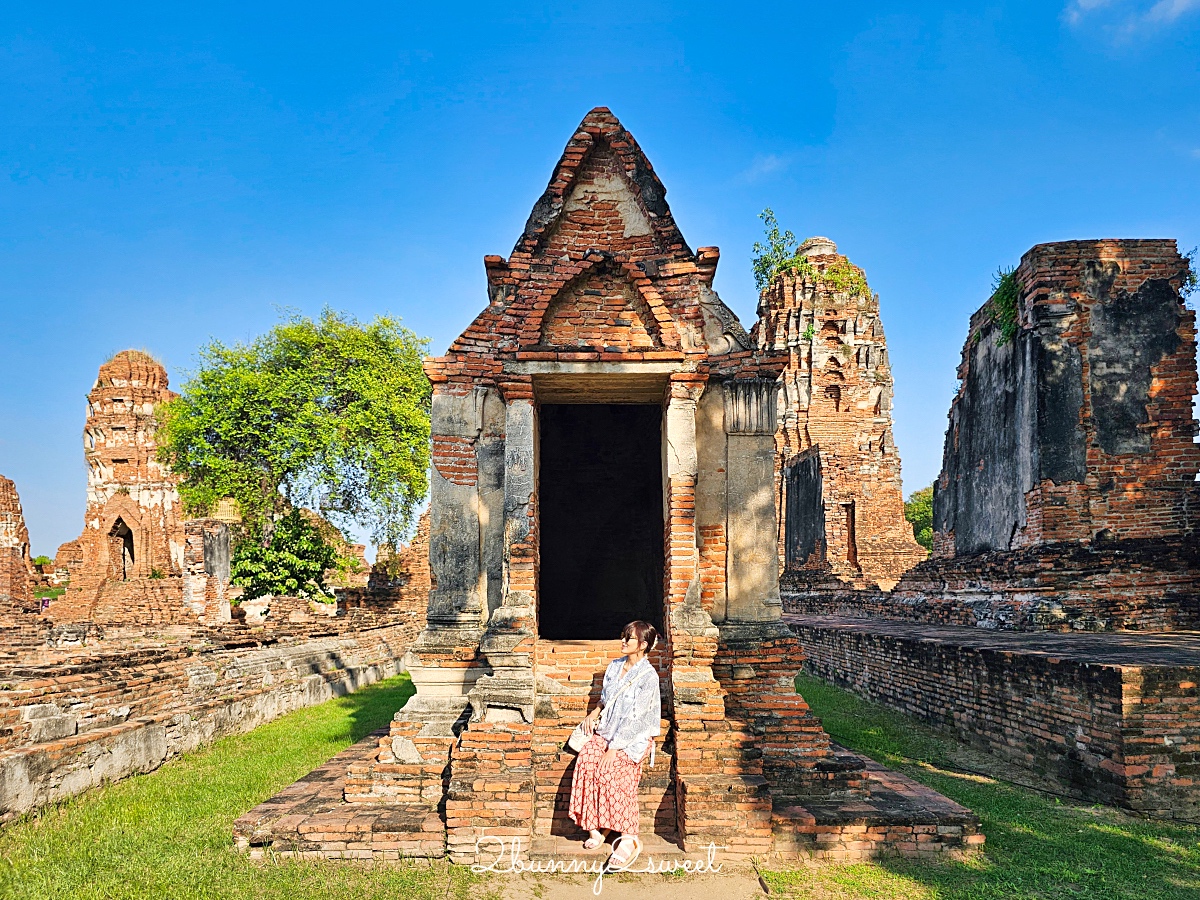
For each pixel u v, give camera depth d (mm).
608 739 6770
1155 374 14812
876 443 30703
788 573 28656
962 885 6141
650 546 13945
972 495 18438
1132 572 13469
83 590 30875
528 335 7828
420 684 7910
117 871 6438
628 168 8578
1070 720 8633
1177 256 14945
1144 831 7266
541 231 8406
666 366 7844
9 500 33875
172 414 24094
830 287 31641
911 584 19781
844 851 6785
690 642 7426
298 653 16422
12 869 6469
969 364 18734
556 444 14172
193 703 11898
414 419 23656
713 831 6637
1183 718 7824
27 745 8367
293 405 22609
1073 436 14703
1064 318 14883
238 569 22875
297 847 6797
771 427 8328
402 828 6777
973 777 9305
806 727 7770
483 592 8188
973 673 10797
